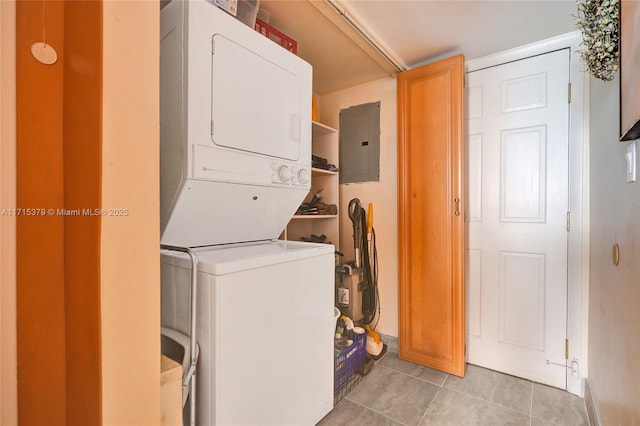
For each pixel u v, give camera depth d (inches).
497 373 79.5
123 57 21.7
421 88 83.6
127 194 22.0
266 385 44.1
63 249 20.8
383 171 95.8
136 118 22.5
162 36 42.3
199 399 38.9
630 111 31.6
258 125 48.7
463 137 77.4
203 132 41.1
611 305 49.1
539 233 74.9
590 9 39.7
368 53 75.5
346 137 103.1
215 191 44.8
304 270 51.0
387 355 90.4
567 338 71.6
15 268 19.3
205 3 41.0
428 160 82.7
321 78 94.7
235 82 45.0
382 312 96.1
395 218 93.7
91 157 20.7
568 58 70.9
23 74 19.1
